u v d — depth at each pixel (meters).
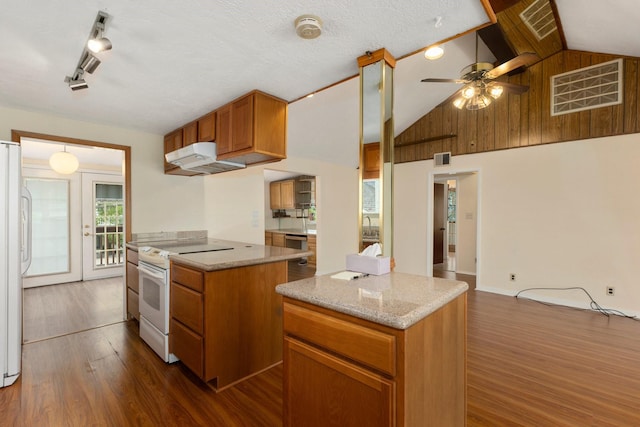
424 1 1.27
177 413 1.79
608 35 3.07
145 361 2.39
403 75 4.00
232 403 1.89
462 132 4.75
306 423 1.27
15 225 2.08
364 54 1.73
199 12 1.36
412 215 5.34
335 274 1.59
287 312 1.34
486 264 4.51
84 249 4.94
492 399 1.92
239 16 1.38
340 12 1.35
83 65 1.78
